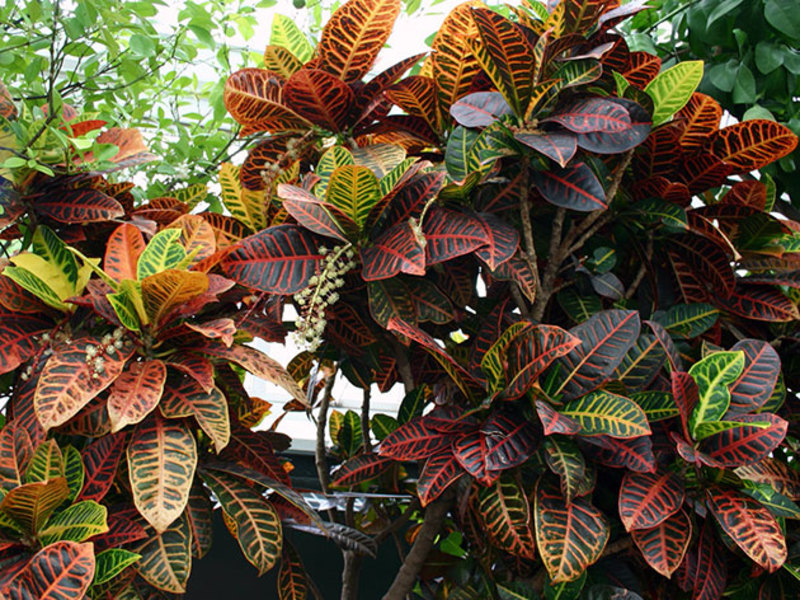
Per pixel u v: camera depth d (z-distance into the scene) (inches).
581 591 54.8
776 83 82.7
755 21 81.9
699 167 61.7
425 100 63.7
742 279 63.3
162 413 49.7
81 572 42.3
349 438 80.6
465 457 50.9
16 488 43.7
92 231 62.7
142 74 89.4
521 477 55.4
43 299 53.1
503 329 59.6
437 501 60.1
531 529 56.6
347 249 57.4
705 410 52.7
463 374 55.4
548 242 65.1
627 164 56.6
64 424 51.1
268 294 61.6
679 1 88.4
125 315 50.4
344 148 59.2
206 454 57.4
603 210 60.4
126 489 55.1
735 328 67.6
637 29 91.4
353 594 71.8
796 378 68.1
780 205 86.9
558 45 56.3
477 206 60.2
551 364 54.0
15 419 51.1
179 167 86.7
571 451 50.6
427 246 54.4
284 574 61.0
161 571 49.0
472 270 65.4
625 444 51.2
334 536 58.9
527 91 55.7
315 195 56.9
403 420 66.8
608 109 53.6
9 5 79.7
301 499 55.0
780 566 50.9
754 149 59.9
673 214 59.2
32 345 53.4
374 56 62.6
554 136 53.5
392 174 56.2
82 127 64.2
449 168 57.1
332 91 59.9
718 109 59.6
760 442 50.8
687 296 64.2
